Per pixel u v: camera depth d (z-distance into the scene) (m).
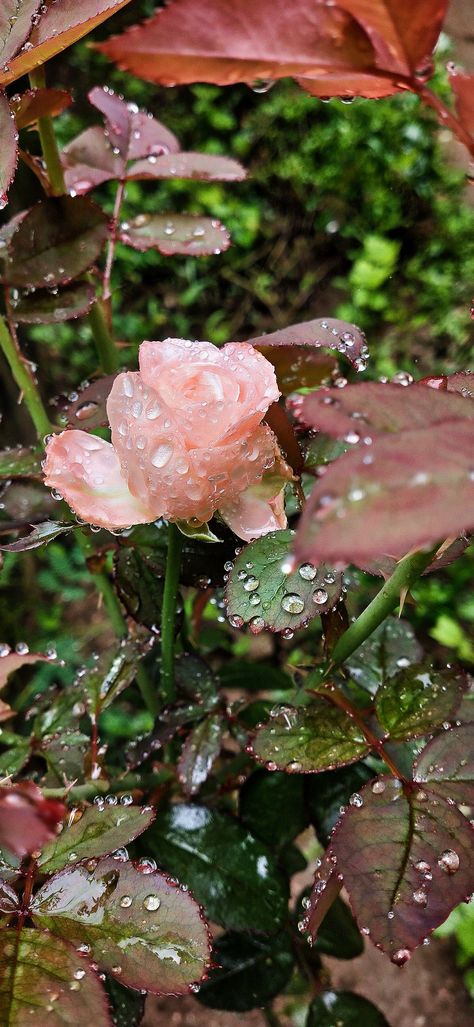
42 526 0.41
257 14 0.30
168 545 0.43
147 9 1.58
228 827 0.48
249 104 1.74
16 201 1.03
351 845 0.37
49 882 0.38
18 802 0.31
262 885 0.47
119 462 0.38
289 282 1.75
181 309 1.72
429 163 1.69
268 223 1.74
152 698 0.54
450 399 0.31
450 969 0.92
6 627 1.22
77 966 0.36
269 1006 0.60
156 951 0.37
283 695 0.54
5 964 0.36
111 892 0.38
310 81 0.33
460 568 1.27
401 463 0.28
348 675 0.46
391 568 0.39
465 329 1.64
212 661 0.75
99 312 0.49
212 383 0.36
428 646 1.20
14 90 0.54
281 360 0.42
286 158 1.73
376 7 0.30
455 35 1.69
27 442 1.14
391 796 0.38
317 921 0.39
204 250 0.47
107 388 0.44
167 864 0.47
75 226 0.44
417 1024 0.87
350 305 1.69
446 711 0.41
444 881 0.37
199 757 0.47
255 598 0.38
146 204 1.67
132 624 0.52
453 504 0.27
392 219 1.72
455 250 1.70
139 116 0.51
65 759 0.48
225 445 0.36
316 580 0.38
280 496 0.40
